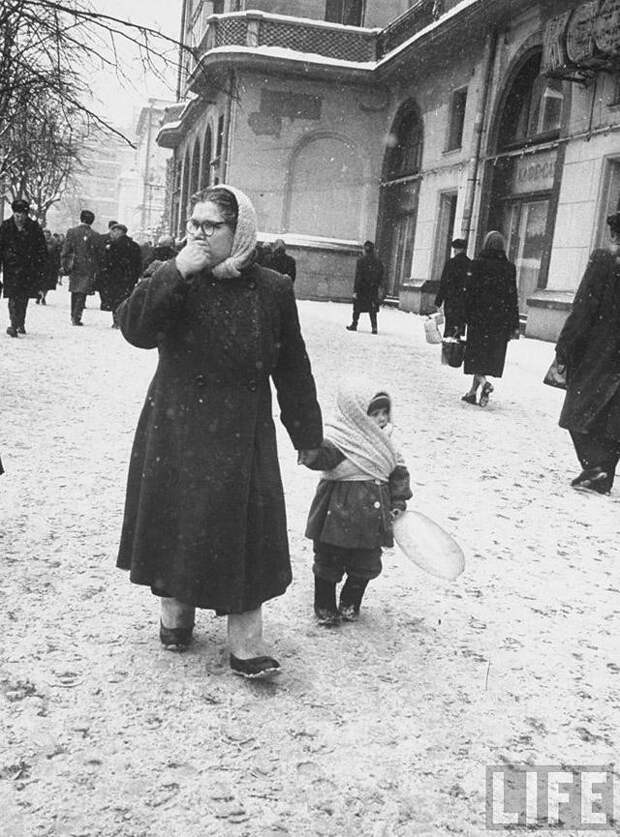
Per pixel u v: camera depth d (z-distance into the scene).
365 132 26.61
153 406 2.78
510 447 6.88
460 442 6.87
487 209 19.59
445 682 2.85
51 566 3.56
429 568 3.01
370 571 3.22
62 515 4.21
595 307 5.51
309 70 25.36
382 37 25.78
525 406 9.06
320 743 2.41
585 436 5.71
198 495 2.64
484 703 2.73
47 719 2.42
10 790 2.09
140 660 2.82
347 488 3.15
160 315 2.58
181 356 2.70
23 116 7.99
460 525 4.66
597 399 5.54
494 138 19.42
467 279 8.65
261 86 25.80
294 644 3.05
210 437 2.66
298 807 2.12
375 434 3.15
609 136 14.90
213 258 2.64
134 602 3.28
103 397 7.39
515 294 8.65
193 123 35.25
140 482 2.81
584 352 5.63
